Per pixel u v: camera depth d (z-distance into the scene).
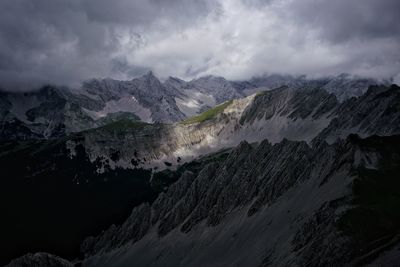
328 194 151.00
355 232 120.88
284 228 159.62
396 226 120.62
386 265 104.81
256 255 158.38
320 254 121.62
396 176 142.75
